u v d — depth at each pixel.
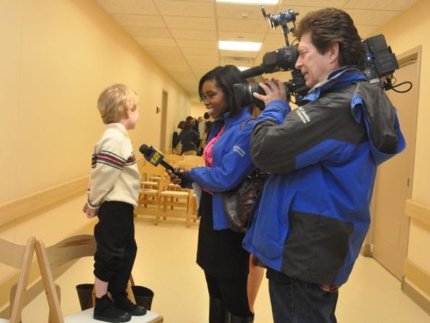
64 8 3.28
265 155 1.06
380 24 4.14
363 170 1.04
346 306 3.05
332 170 1.04
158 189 5.29
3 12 2.38
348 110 1.01
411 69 3.56
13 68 2.52
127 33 5.38
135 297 2.04
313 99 1.07
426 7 3.26
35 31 2.79
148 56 6.92
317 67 1.10
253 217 1.37
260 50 6.21
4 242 1.58
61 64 3.27
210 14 4.41
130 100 1.95
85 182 3.91
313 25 1.09
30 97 2.77
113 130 1.88
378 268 4.00
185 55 6.95
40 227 3.03
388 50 1.21
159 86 8.20
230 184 1.51
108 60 4.58
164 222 5.38
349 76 1.06
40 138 2.96
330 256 1.04
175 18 4.61
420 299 3.11
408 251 3.45
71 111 3.54
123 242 1.86
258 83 1.38
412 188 3.41
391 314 2.95
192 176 1.66
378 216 4.23
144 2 4.07
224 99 1.65
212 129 1.79
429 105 3.16
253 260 1.33
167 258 3.91
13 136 2.57
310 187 1.06
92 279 3.23
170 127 10.12
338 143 1.01
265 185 1.19
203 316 2.72
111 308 1.76
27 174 2.79
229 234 1.62
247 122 1.53
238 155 1.49
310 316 1.09
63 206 3.47
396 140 1.03
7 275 2.60
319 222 1.04
